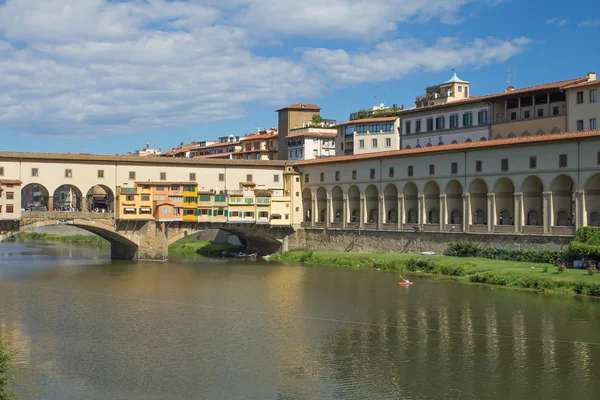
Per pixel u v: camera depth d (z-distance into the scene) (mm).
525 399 48781
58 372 54125
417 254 113000
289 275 104812
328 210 133250
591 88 102188
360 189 126812
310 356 58500
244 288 91938
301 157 174000
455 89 162375
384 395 49500
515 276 88688
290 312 75625
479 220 111188
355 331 66812
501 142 102125
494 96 119375
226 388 50875
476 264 98750
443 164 111625
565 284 83062
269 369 55094
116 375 53531
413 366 55719
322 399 48719
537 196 101812
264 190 134500
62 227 197625
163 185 126375
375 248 122750
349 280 98000
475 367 55344
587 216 93375
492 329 66562
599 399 48688
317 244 134000
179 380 52469
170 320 71688
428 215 116375
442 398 48938
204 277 103062
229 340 63656
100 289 91250
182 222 129000
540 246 97250
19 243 177625
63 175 120438
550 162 96062
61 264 120750
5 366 46219
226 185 135375
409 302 79938
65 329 67688
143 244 126438
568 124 105438
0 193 112125
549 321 69125
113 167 125125
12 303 80688
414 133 139875
